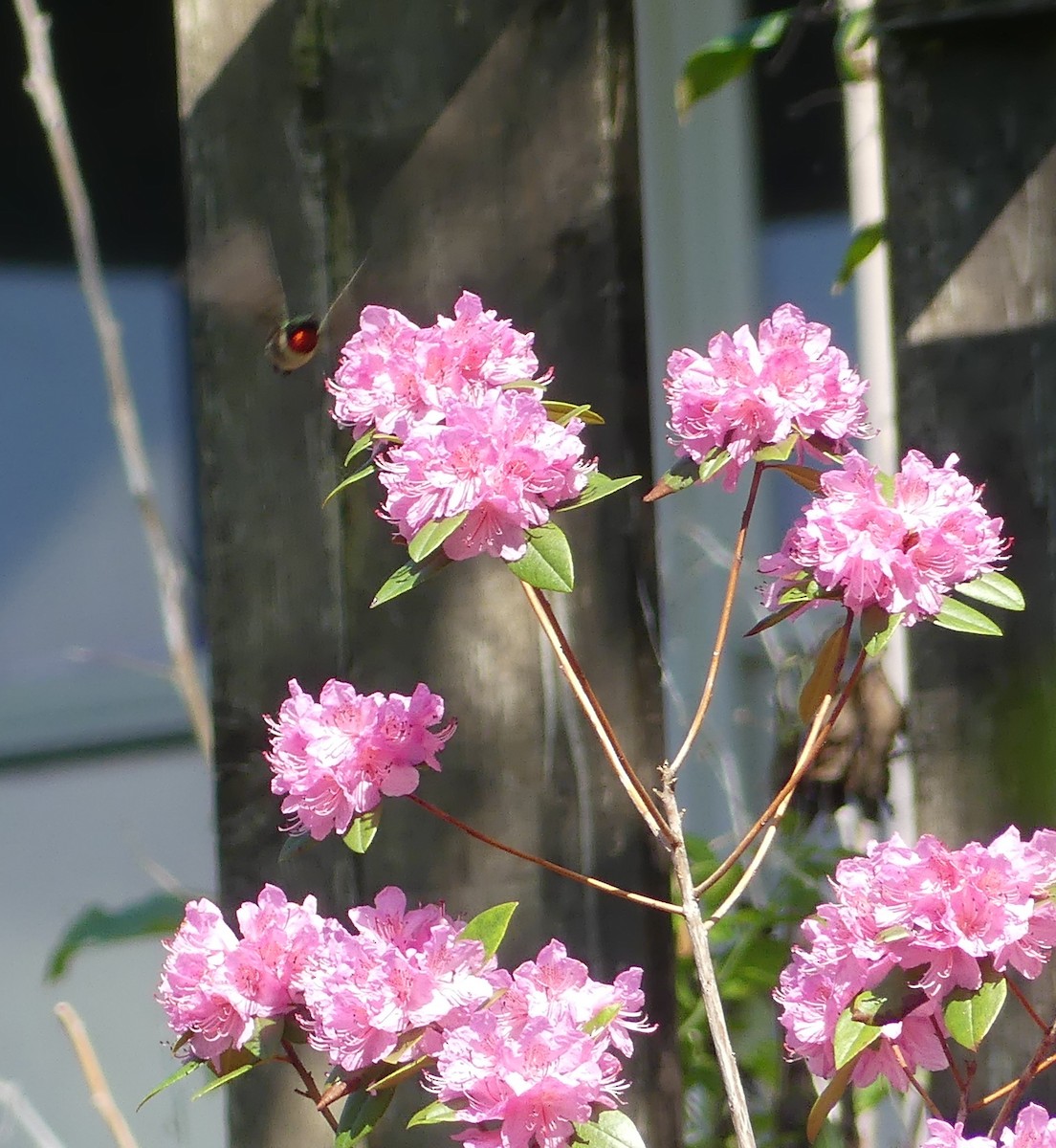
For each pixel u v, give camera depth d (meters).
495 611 1.95
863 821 2.14
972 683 1.97
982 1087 1.95
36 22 2.15
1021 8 1.96
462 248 1.95
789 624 2.28
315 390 1.95
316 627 1.96
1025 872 1.75
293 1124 1.96
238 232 1.97
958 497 1.79
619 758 1.82
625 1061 1.93
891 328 2.00
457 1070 1.74
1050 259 1.97
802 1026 1.80
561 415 1.83
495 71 1.95
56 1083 2.98
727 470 1.83
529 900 1.94
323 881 1.95
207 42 1.98
